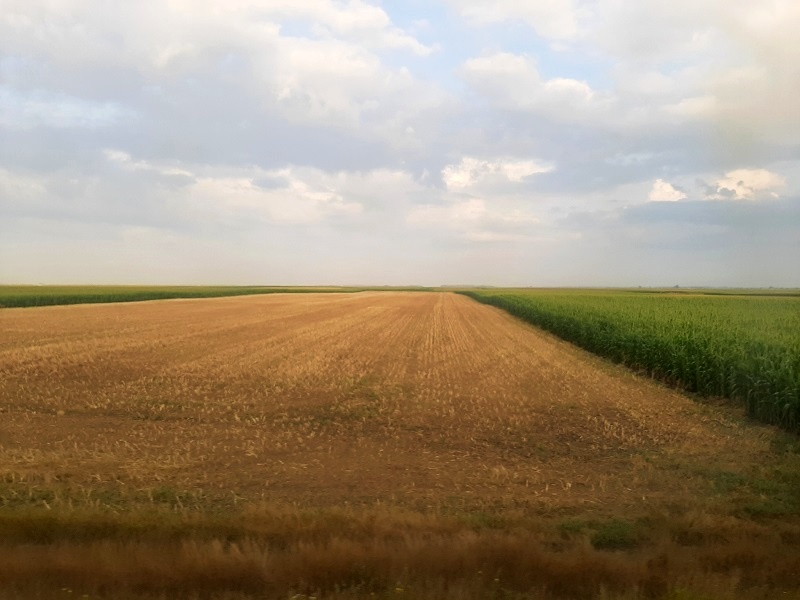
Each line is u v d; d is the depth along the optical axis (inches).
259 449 518.6
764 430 605.9
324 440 558.6
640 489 415.2
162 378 880.9
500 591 235.0
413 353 1223.5
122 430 583.5
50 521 300.0
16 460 470.0
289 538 290.2
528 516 348.8
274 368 986.7
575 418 657.0
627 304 2079.2
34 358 1035.3
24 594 222.1
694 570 255.0
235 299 3777.1
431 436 579.2
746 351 755.4
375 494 398.9
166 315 2223.2
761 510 361.1
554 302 2257.6
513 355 1214.3
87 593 226.4
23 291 3814.0
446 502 381.1
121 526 300.2
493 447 540.7
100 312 2306.8
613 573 250.4
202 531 297.0
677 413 686.5
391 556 257.1
